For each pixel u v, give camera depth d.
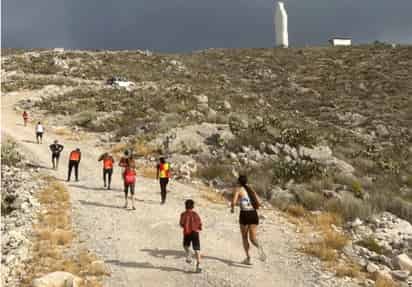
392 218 15.90
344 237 13.31
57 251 11.34
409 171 25.64
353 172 22.11
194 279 9.90
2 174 19.92
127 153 16.30
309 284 9.75
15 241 11.68
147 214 15.01
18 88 56.34
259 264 10.91
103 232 13.03
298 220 15.26
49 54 81.19
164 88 54.59
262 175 19.67
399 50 80.44
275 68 77.62
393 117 45.19
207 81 67.88
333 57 81.62
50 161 24.14
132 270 10.38
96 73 69.00
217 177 20.27
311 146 24.33
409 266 11.40
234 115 35.75
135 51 90.25
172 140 25.91
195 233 10.41
